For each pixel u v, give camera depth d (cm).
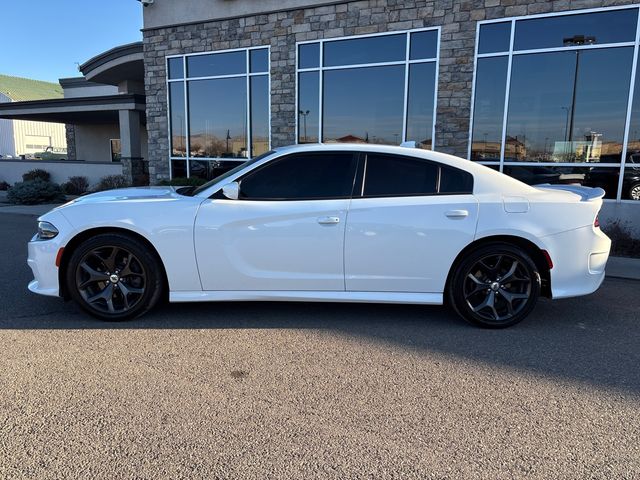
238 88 1229
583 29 882
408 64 1025
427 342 403
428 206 425
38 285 437
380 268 430
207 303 502
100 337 403
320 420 281
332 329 429
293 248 426
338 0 1067
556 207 430
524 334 425
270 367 350
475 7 948
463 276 431
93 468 237
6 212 1309
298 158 438
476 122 983
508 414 290
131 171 1723
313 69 1122
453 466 241
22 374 334
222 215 423
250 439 262
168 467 238
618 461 246
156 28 1301
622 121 877
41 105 1925
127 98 1691
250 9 1172
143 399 302
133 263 434
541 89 928
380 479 231
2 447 252
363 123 1093
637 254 764
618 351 388
